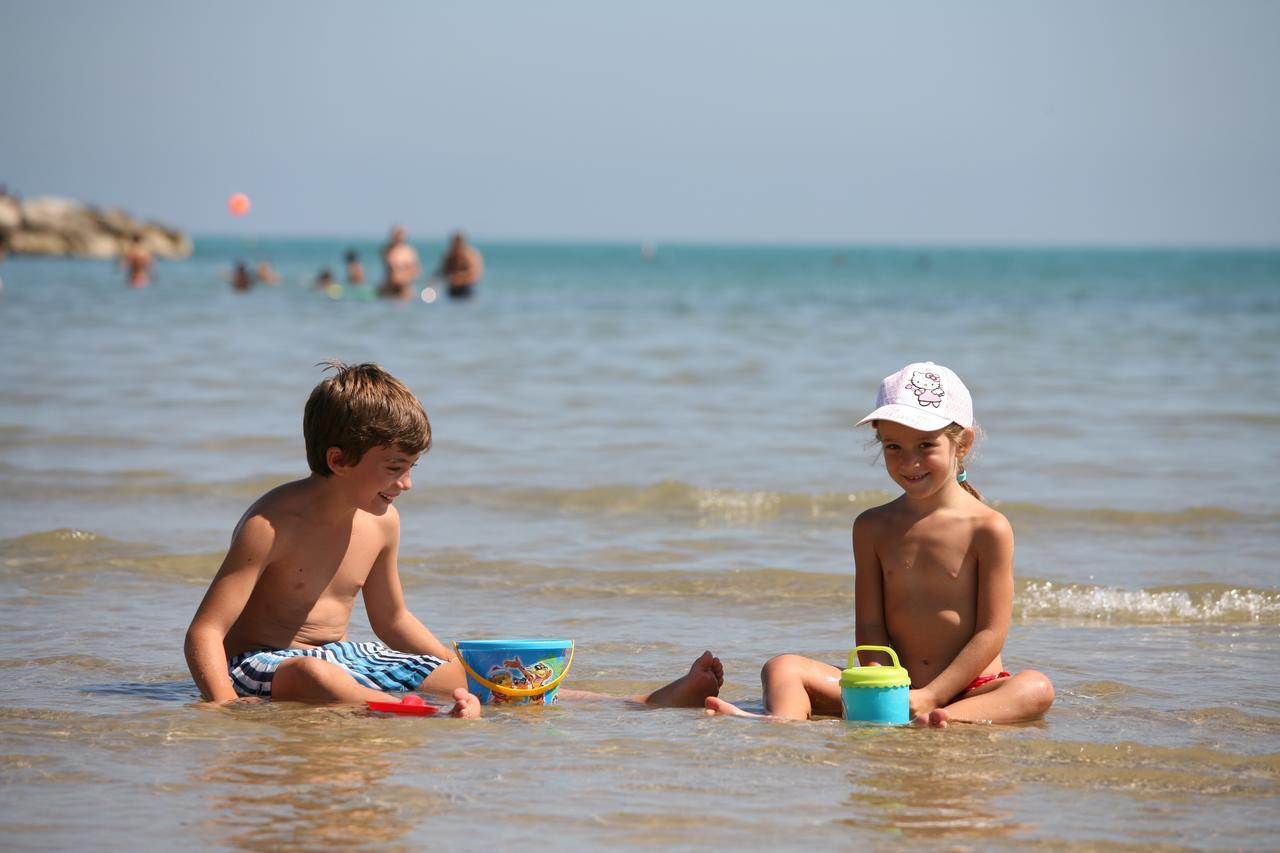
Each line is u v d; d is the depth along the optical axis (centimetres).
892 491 1577
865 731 745
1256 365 3033
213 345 3447
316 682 798
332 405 849
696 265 16625
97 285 7025
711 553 1309
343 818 589
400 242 5700
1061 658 949
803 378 2784
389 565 923
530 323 4394
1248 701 824
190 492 1572
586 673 909
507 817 591
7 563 1223
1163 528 1411
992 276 11581
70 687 844
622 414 2248
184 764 669
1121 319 4741
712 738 725
